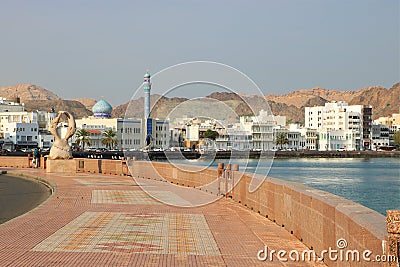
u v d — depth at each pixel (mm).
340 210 8695
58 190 25000
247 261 10445
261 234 13203
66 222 15156
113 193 23594
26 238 12656
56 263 10117
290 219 13141
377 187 68062
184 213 17203
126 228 14211
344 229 8398
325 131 196375
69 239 12570
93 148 146500
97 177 34562
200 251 11367
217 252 11258
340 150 187875
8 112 159250
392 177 87250
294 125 199375
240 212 17328
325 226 9727
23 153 111125
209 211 17609
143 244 12062
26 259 10422
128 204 19562
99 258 10594
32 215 16531
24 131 145875
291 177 87312
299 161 156750
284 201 13867
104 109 173625
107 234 13305
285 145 185000
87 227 14320
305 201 11570
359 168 118312
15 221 15289
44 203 19781
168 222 15312
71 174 37938
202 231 13797
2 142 139375
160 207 18719
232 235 13203
